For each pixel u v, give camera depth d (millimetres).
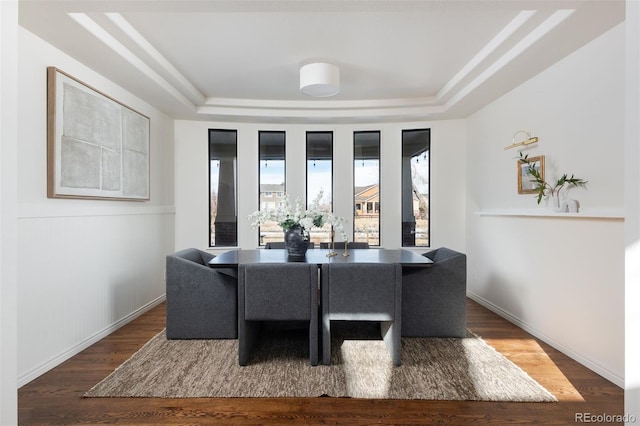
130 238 3629
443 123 4863
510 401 2061
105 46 2613
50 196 2510
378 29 2713
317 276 2502
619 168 2275
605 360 2344
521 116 3406
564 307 2740
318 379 2303
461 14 2496
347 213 5102
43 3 2037
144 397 2096
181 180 4824
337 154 5098
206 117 4680
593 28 2330
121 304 3443
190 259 3322
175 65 3385
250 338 2629
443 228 4863
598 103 2443
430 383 2250
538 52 2693
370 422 1872
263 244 5109
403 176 5055
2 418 1229
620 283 2242
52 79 2518
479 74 3379
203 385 2223
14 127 1277
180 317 3016
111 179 3225
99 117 3051
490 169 4055
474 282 4469
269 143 5180
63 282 2650
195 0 1992
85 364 2564
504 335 3143
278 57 3209
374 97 4367
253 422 1872
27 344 2311
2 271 1231
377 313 2469
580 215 2525
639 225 1254
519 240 3389
